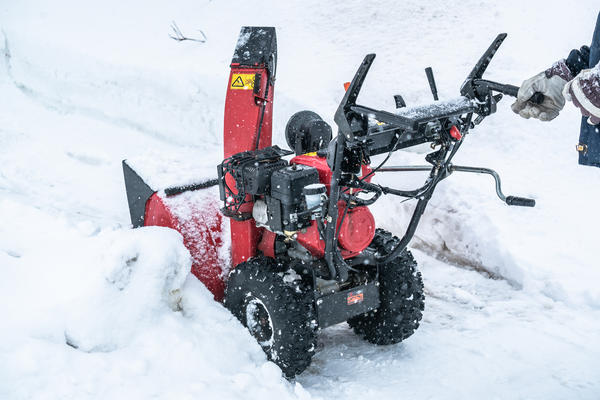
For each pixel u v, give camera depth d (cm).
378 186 321
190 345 345
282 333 343
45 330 331
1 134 870
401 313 387
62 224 453
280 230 348
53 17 1210
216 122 847
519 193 552
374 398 342
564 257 480
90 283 349
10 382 296
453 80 721
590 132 273
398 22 848
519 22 752
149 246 368
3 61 1150
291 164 357
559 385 353
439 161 326
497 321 434
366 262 379
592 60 265
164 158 453
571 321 426
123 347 341
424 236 558
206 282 413
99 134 896
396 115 283
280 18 973
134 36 1080
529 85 297
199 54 966
